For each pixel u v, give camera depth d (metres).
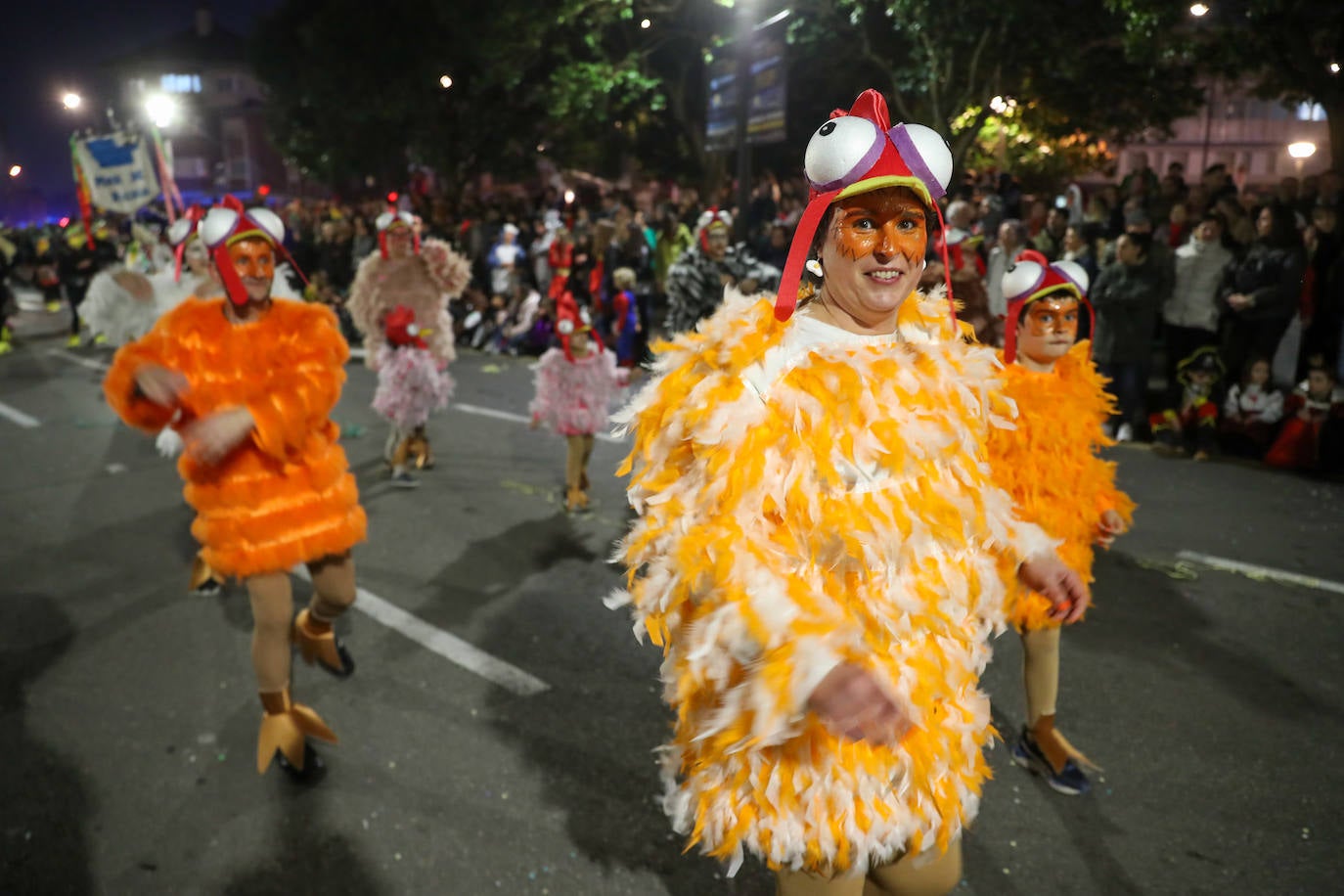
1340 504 6.32
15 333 16.94
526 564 5.40
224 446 2.99
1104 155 21.83
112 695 4.01
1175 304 8.21
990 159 21.55
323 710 3.85
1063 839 3.05
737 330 1.78
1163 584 5.02
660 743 3.61
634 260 12.51
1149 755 3.50
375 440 8.34
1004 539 1.88
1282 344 9.62
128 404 3.06
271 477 3.23
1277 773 3.38
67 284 15.00
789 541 1.69
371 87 26.31
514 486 6.90
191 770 3.46
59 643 4.51
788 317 1.75
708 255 6.69
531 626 4.60
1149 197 10.09
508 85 19.94
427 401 6.89
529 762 3.48
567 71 18.34
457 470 7.38
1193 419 7.62
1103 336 8.00
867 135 1.69
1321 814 3.15
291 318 3.26
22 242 26.27
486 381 11.17
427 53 25.62
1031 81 16.12
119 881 2.91
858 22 14.26
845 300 1.81
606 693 3.98
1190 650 4.31
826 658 1.55
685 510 1.72
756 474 1.65
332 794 3.30
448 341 7.13
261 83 32.28
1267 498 6.46
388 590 5.05
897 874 1.92
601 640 4.46
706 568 1.64
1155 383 9.50
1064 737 3.62
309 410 3.18
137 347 3.09
